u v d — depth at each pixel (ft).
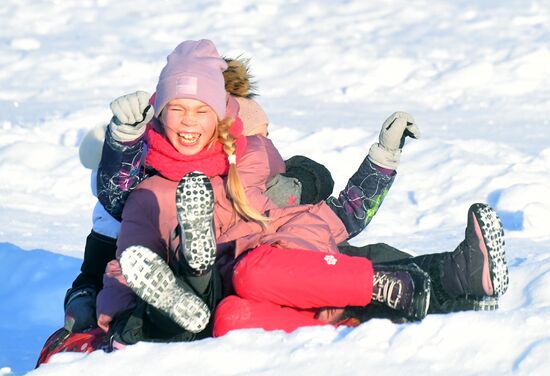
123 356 23.06
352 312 26.96
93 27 106.01
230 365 22.06
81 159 31.65
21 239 49.08
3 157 61.72
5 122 69.82
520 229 50.11
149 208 28.58
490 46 95.09
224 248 27.89
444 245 47.80
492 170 57.57
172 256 26.48
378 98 82.79
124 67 91.25
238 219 28.71
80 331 29.66
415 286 25.73
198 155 28.45
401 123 31.76
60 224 52.60
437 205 54.19
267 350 22.53
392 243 48.29
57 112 75.72
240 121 29.37
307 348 22.24
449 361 21.30
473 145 63.10
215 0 112.57
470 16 105.19
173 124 28.07
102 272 31.35
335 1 112.16
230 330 25.31
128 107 27.20
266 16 107.76
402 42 97.71
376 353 21.66
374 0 111.24
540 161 60.08
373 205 32.48
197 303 25.03
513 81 85.15
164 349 23.09
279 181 31.04
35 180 59.11
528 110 78.79
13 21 107.04
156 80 88.99
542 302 29.43
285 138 64.85
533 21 102.89
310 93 84.17
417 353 21.61
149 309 25.48
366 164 32.32
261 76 89.04
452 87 84.69
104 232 31.22
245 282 25.58
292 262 25.61
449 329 22.15
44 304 38.68
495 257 26.45
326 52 94.38
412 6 108.99
